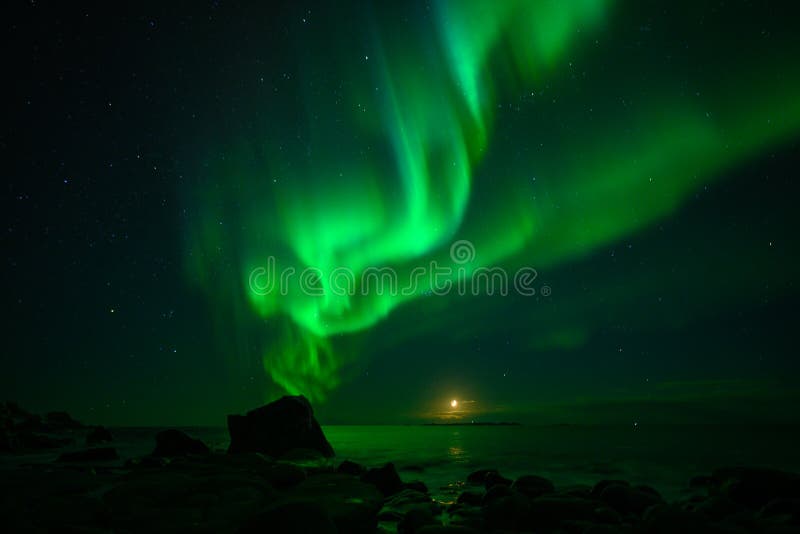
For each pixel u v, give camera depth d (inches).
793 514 206.7
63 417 741.9
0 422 564.7
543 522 207.5
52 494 224.2
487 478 306.0
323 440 426.0
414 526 197.8
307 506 162.9
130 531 169.6
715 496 246.8
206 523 172.6
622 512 231.5
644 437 650.8
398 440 647.8
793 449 506.3
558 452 494.9
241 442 400.2
